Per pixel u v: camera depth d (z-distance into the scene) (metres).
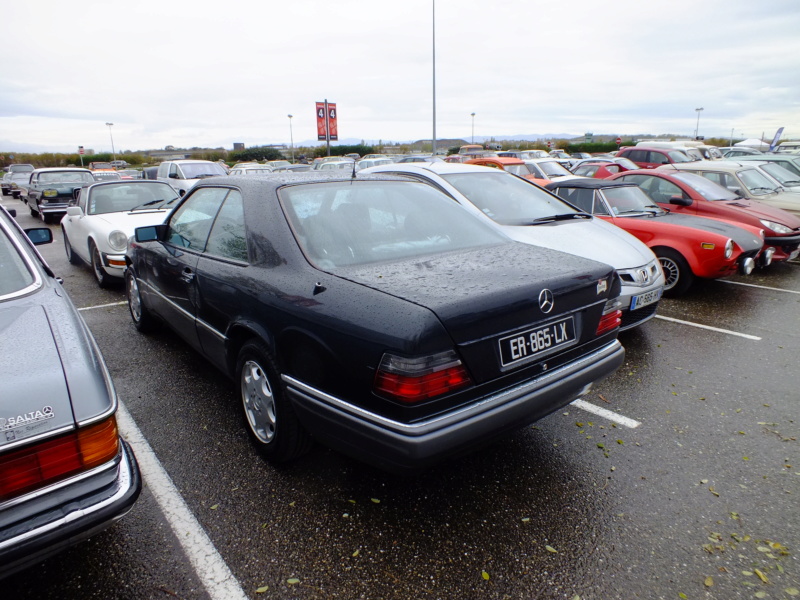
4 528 1.63
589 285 2.60
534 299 2.33
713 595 2.04
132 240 4.86
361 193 3.13
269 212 2.83
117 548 2.29
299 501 2.60
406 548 2.29
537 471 2.86
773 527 2.42
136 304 4.96
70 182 15.64
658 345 4.84
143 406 3.57
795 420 3.43
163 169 16.44
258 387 2.85
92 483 1.80
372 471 2.86
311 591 2.06
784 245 7.48
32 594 2.05
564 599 2.03
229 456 2.98
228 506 2.56
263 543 2.32
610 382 4.04
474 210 5.23
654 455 3.02
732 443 3.15
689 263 6.17
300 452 2.76
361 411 2.14
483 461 2.96
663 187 7.92
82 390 1.81
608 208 6.62
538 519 2.48
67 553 2.26
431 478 2.80
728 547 2.30
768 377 4.12
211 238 3.31
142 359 4.36
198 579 2.12
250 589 2.07
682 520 2.47
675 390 3.89
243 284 2.78
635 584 2.10
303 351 2.38
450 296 2.14
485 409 2.17
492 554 2.26
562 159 27.91
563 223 5.30
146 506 2.56
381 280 2.36
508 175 6.27
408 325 2.00
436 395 2.04
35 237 3.24
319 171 3.65
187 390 3.80
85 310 5.81
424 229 3.06
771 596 2.04
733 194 8.12
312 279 2.47
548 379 2.41
